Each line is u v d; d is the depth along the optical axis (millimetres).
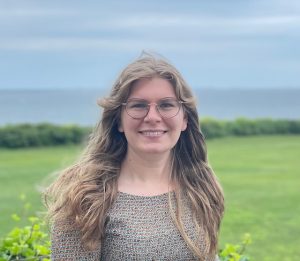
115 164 3225
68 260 3035
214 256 3285
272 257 10461
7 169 22000
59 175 3264
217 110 167500
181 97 3189
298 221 13344
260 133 38000
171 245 3072
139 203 3127
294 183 19125
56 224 3062
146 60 3172
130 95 3139
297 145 32375
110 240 3053
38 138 31016
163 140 3158
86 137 3895
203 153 3424
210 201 3357
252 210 14586
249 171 22125
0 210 13898
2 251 4199
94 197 3051
